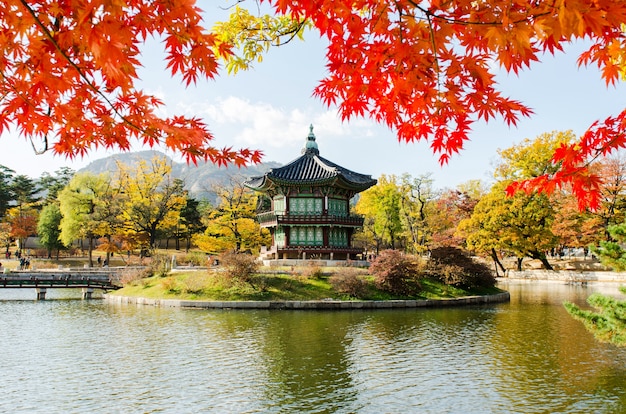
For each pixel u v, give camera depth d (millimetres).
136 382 17531
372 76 4953
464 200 72625
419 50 4449
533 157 56906
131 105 4844
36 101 4594
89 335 26156
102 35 3350
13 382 17562
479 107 4871
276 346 23297
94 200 69875
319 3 4293
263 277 41531
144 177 65812
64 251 88562
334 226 52875
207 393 16297
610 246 15016
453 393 15977
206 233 64000
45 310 36594
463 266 44438
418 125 5594
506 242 59812
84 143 5402
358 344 23688
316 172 53562
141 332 27016
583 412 13977
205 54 4352
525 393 15797
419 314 34312
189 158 5262
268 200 70188
